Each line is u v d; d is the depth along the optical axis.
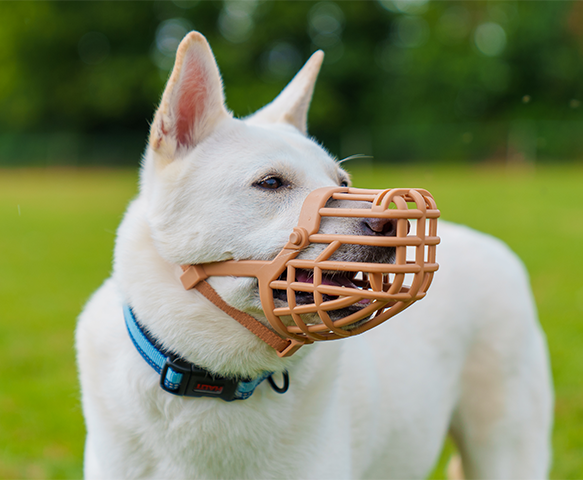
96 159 32.66
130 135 35.69
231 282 1.94
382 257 1.88
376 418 2.49
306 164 2.13
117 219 14.18
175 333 1.99
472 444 2.94
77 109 35.91
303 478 2.08
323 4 34.41
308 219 1.83
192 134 2.14
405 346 2.70
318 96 33.22
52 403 4.40
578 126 26.77
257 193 2.02
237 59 34.16
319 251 1.85
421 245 1.73
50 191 21.59
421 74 33.19
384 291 1.85
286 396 2.09
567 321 5.98
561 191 17.84
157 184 2.09
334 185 2.13
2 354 5.31
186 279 1.98
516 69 31.89
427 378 2.71
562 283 7.46
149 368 2.04
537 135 27.08
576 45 31.33
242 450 2.05
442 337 2.79
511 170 26.19
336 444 2.18
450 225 3.28
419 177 22.22
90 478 2.21
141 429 2.05
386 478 2.68
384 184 16.89
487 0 33.31
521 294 3.01
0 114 37.22
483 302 2.92
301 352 2.06
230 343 1.98
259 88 33.38
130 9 35.22
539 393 3.00
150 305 2.01
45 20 35.06
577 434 3.95
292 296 1.80
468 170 26.22
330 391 2.17
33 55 36.16
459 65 32.31
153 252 2.05
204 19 36.00
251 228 1.98
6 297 7.19
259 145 2.12
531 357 2.98
